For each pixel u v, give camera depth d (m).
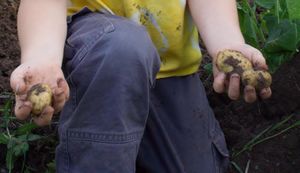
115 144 0.96
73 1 1.18
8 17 1.64
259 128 1.34
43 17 1.03
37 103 0.84
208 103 1.34
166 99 1.24
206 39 1.10
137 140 1.00
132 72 0.95
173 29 1.19
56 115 1.36
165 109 1.24
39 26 1.02
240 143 1.32
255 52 0.97
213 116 1.30
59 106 0.88
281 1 1.49
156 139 1.21
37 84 0.87
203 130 1.25
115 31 0.99
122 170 0.97
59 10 1.05
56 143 1.31
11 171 1.27
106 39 0.97
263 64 0.95
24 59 0.94
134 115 0.98
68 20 1.11
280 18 1.48
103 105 0.96
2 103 1.40
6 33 1.59
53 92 0.87
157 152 1.21
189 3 1.18
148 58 0.98
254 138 1.30
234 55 0.94
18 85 0.86
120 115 0.96
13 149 1.24
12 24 1.62
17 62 1.52
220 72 0.94
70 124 0.99
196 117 1.25
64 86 0.88
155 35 1.20
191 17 1.22
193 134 1.24
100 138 0.96
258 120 1.36
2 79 1.46
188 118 1.24
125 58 0.95
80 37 1.01
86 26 1.06
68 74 1.02
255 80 0.92
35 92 0.85
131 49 0.96
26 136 1.26
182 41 1.22
